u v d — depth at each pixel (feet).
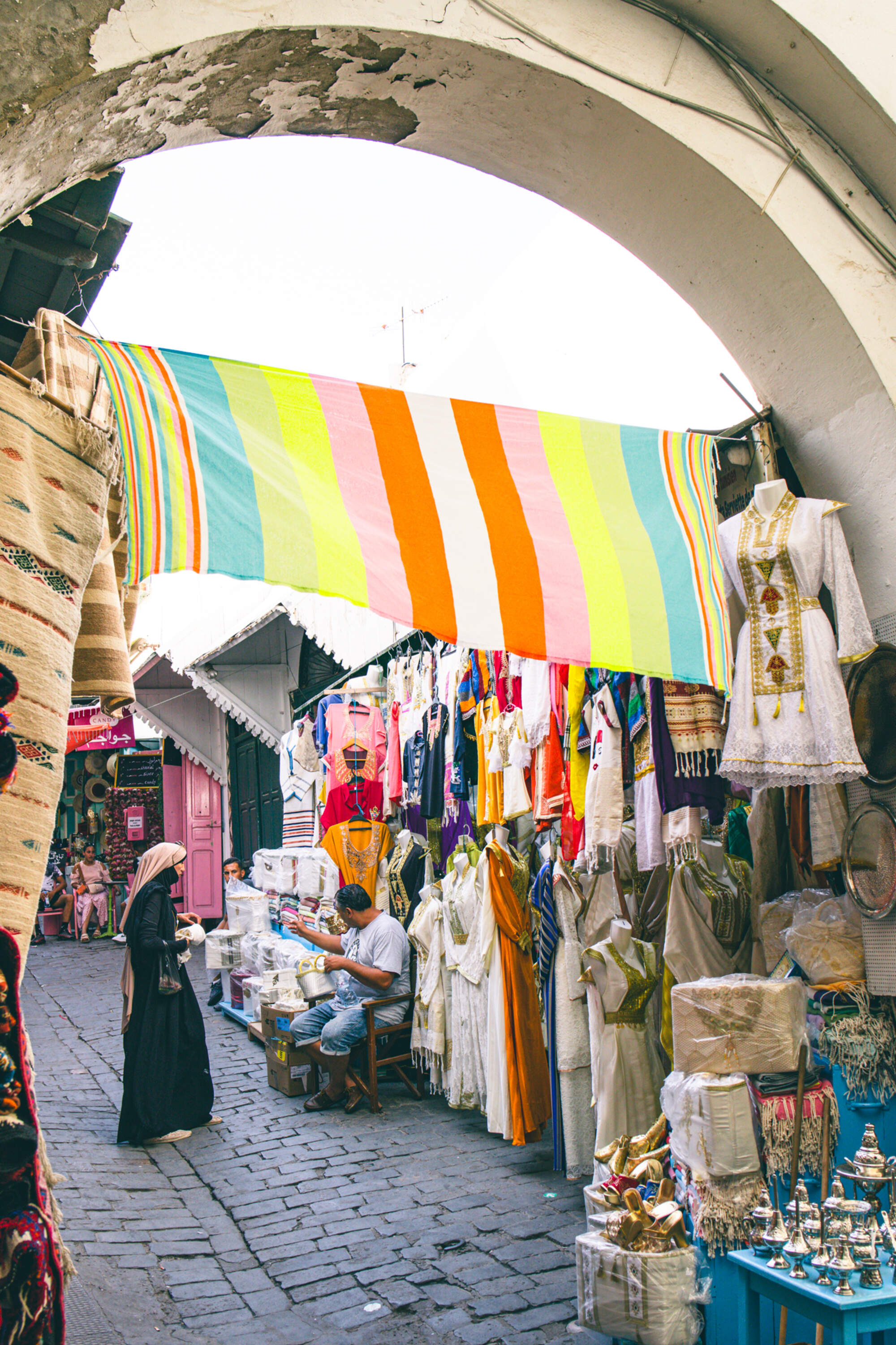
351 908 22.36
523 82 11.23
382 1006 21.90
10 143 8.00
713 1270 10.43
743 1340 8.79
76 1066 25.63
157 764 54.03
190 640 38.50
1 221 8.73
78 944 51.52
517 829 19.79
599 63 11.30
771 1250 8.74
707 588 11.30
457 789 19.74
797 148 12.24
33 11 7.90
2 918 5.61
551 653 10.12
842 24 11.66
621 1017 15.07
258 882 32.86
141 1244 14.48
